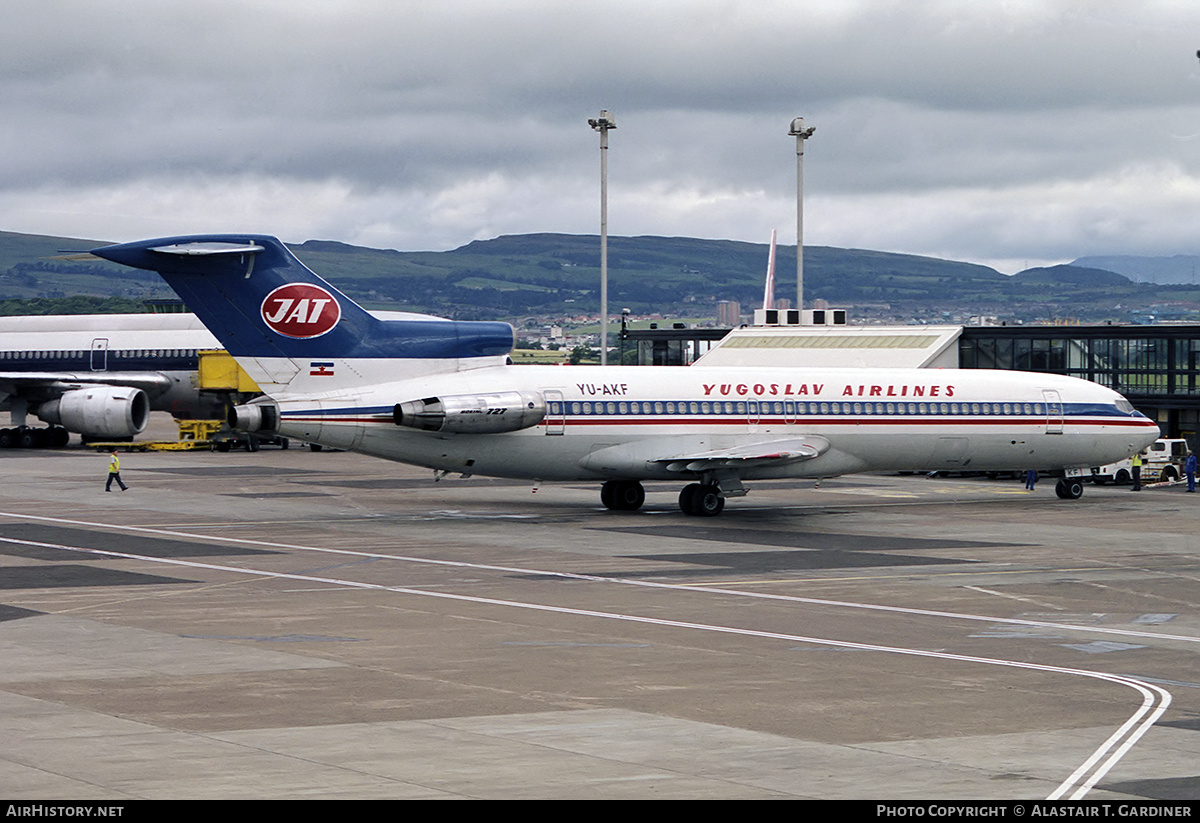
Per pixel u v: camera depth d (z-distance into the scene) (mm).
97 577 59062
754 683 38188
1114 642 45625
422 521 82812
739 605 52812
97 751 29984
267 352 80688
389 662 40844
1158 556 69250
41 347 155500
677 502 95062
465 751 30312
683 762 29547
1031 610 52438
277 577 59438
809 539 75125
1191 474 109125
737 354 133250
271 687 37031
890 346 130250
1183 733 32625
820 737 31953
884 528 81125
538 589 56562
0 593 54344
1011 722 33719
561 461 84625
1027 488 110188
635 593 55656
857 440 91062
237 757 29562
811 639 45562
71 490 101562
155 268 78562
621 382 86062
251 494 99562
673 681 38375
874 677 39281
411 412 80062
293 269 80625
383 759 29516
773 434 88562
